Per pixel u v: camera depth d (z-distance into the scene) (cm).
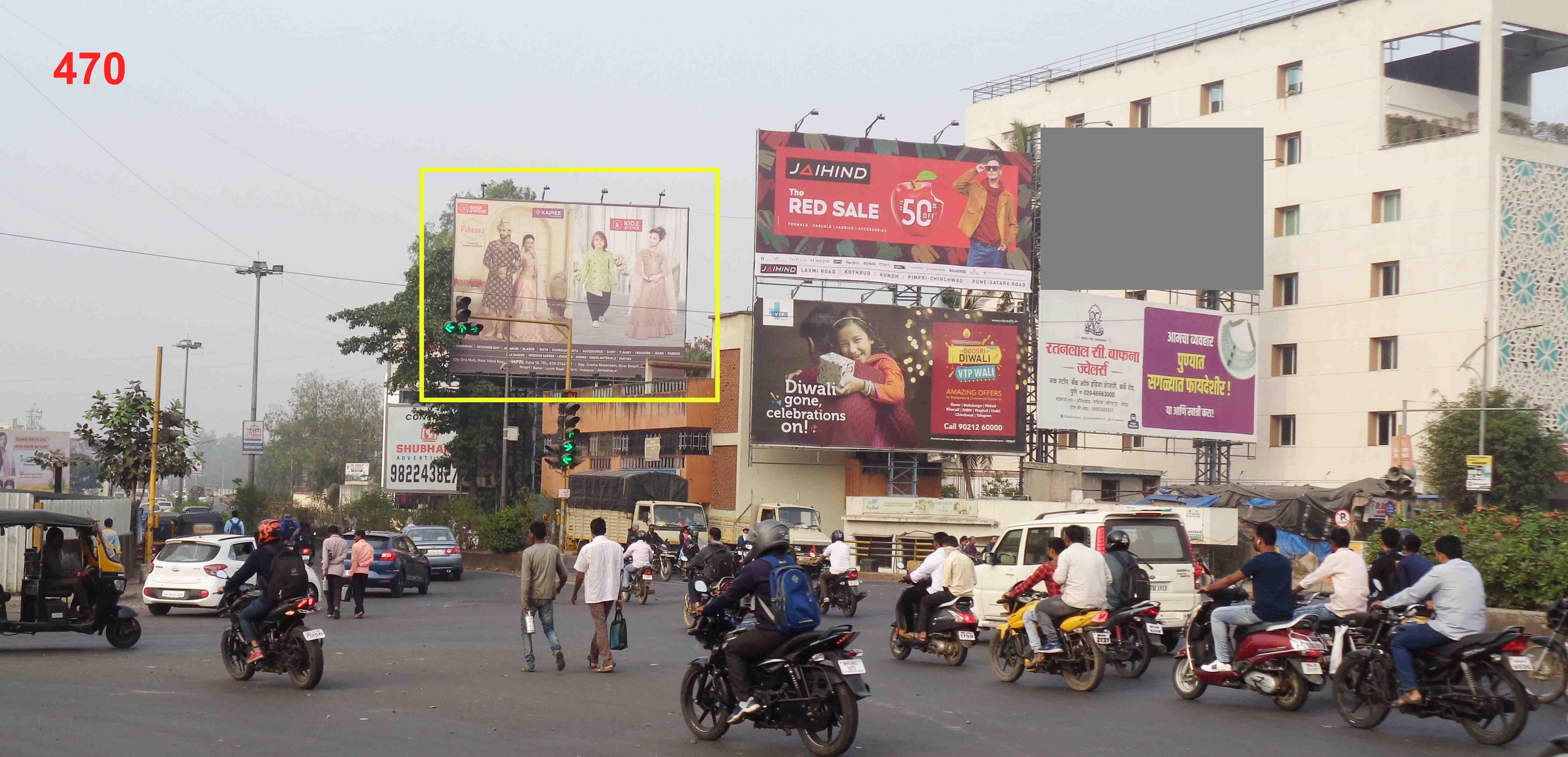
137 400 3547
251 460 5525
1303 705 1243
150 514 3173
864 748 1029
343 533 3825
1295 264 5181
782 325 4556
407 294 6244
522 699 1283
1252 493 4169
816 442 4553
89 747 968
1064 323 4694
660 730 1104
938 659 1731
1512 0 4697
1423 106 5081
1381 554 1512
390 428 7312
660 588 3478
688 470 4991
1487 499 4216
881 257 4650
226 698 1256
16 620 1777
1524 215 4675
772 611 1010
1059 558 1420
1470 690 1068
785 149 4584
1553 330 4700
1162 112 5638
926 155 4741
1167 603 1770
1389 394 4834
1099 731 1113
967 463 4984
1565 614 1427
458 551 3903
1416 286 4784
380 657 1681
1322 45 5122
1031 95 6169
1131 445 5778
